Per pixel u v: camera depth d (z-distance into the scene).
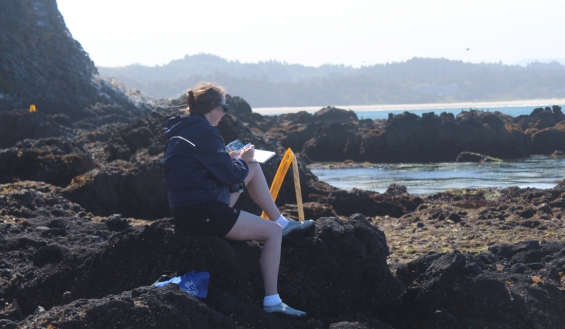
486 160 34.00
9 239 7.36
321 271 5.37
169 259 4.98
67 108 48.06
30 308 5.64
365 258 5.44
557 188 15.30
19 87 47.03
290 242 5.39
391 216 14.91
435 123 36.94
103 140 31.58
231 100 48.53
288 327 4.71
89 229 8.26
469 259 6.15
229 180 4.79
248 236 4.88
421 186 22.92
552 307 5.55
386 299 5.50
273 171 16.73
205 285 4.75
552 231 10.92
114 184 15.09
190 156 4.70
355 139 37.97
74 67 50.72
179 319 4.09
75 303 4.07
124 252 5.18
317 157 38.56
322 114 54.31
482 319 5.24
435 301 5.32
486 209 13.20
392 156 36.91
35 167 16.38
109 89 52.56
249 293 5.04
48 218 9.16
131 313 3.99
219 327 4.32
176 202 4.76
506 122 40.59
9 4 48.44
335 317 5.31
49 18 50.81
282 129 42.06
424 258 5.85
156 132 20.33
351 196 15.14
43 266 5.88
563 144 37.91
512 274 5.89
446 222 12.25
